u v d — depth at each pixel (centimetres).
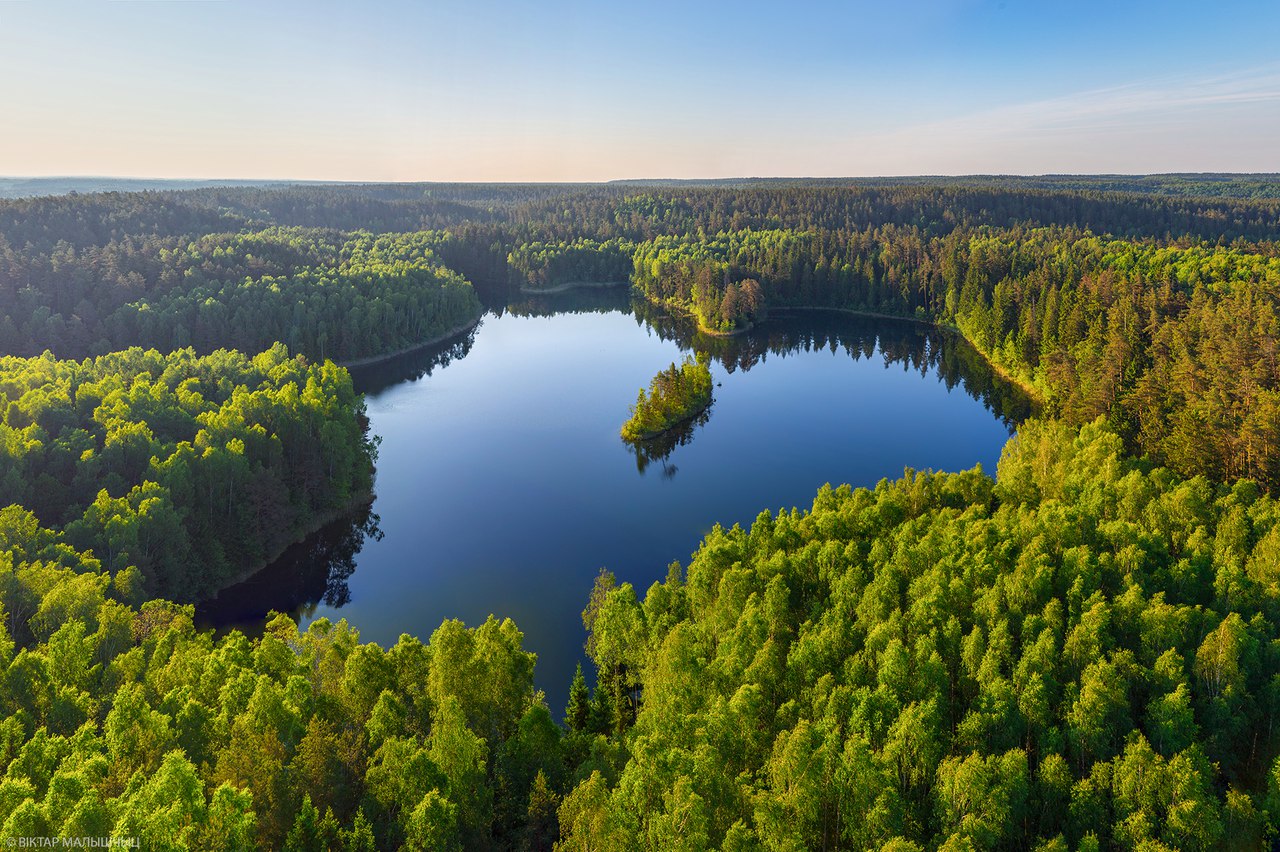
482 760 4766
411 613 8894
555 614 8825
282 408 11325
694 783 4175
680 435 14988
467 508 11744
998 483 9119
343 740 4762
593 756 4962
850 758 4194
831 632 5762
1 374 11638
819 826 4328
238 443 9694
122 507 8188
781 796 4250
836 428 15350
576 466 13475
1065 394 13775
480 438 14900
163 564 8306
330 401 12162
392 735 4853
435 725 4578
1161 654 5400
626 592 6650
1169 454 9750
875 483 12600
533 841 4491
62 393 10725
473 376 19750
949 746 4884
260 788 4119
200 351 18338
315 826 4006
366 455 12500
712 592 6894
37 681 5212
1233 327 12875
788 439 14750
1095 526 7156
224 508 9550
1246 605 5978
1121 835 4147
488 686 5328
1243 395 10206
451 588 9438
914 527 7281
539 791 4544
